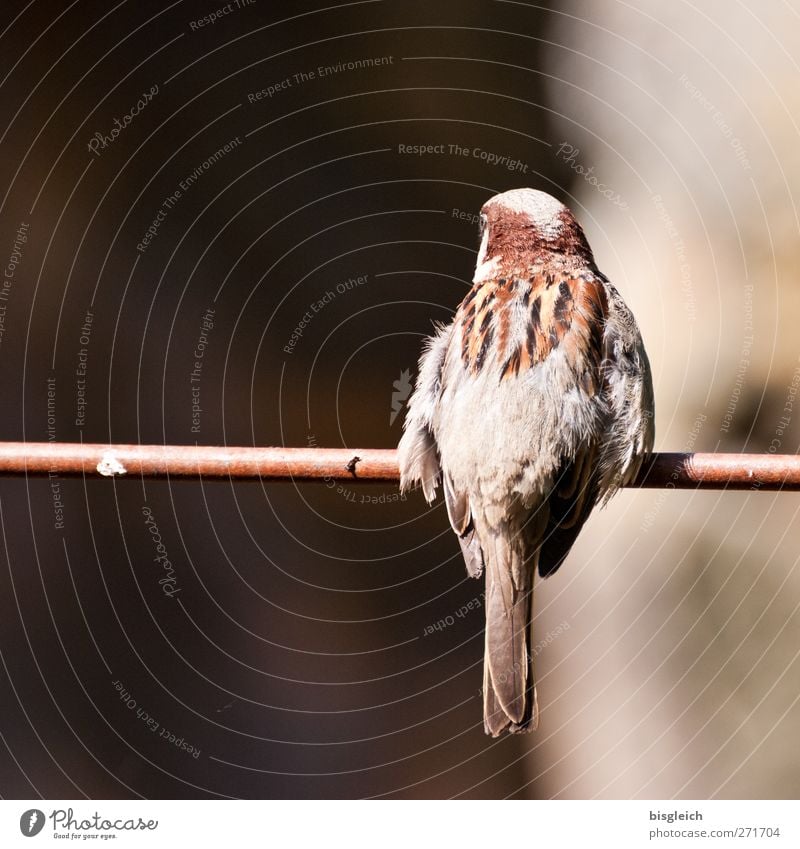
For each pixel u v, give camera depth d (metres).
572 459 5.93
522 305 6.28
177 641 11.48
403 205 12.38
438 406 6.38
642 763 11.26
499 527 5.91
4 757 10.58
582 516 6.04
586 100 12.09
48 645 10.85
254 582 11.98
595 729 11.61
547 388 5.96
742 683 11.06
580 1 12.02
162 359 11.59
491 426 5.93
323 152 12.16
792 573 11.00
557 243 6.76
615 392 6.17
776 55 11.18
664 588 11.46
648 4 11.73
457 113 12.27
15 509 10.91
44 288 11.13
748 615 11.08
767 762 10.91
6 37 10.98
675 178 11.62
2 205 10.96
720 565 11.25
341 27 12.02
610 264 11.89
